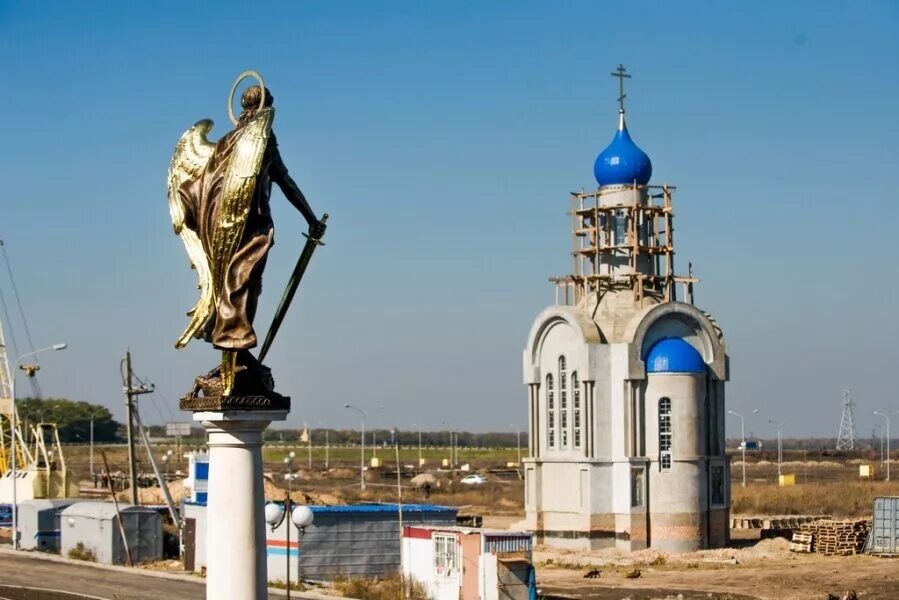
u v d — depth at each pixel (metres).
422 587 54.56
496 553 51.22
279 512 40.81
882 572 65.62
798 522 91.69
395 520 61.97
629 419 75.75
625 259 80.06
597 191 80.50
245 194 20.72
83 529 72.69
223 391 20.88
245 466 21.16
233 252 20.95
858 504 110.31
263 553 21.23
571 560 71.81
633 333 76.19
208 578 21.17
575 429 77.75
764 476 173.25
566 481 77.62
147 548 70.56
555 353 79.06
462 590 52.50
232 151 21.06
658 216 80.19
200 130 22.02
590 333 76.88
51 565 68.94
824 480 157.50
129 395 75.94
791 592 58.69
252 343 20.84
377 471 182.00
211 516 21.19
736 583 62.12
